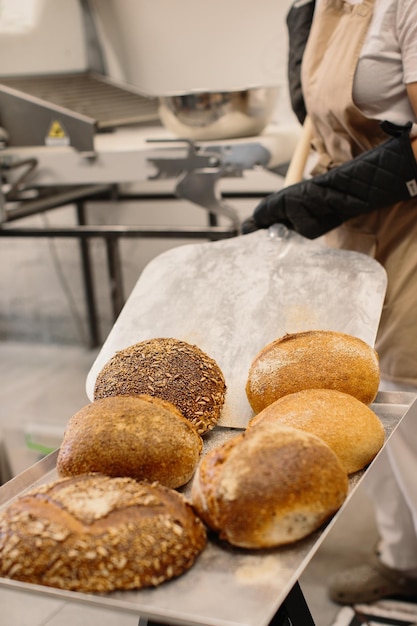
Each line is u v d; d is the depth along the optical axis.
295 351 0.76
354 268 0.93
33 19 2.70
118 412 0.64
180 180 1.79
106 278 2.92
